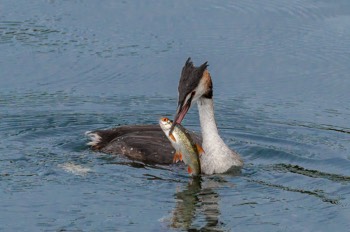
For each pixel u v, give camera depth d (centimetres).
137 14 2014
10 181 1330
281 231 1177
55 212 1224
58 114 1644
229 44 1881
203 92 1416
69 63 1823
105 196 1284
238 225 1193
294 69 1803
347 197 1295
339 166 1433
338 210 1246
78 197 1277
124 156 1460
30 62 1823
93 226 1182
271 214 1231
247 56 1845
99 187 1319
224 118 1650
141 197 1287
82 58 1841
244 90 1748
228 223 1198
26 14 2016
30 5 2056
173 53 1848
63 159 1438
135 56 1841
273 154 1495
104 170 1391
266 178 1380
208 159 1416
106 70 1803
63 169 1388
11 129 1579
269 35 1916
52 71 1798
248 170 1420
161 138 1498
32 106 1669
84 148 1503
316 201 1278
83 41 1902
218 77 1783
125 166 1413
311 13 2011
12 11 2030
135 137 1498
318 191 1319
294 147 1531
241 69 1806
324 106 1689
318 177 1381
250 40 1898
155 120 1644
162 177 1373
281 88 1750
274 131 1600
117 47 1880
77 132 1584
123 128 1541
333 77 1777
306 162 1458
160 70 1798
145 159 1446
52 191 1297
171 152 1455
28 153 1462
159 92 1739
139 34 1927
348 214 1234
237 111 1678
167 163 1436
